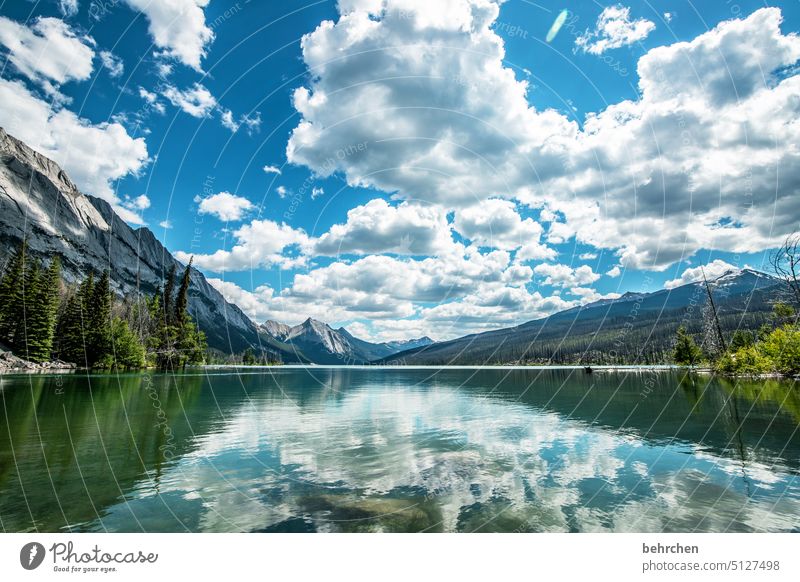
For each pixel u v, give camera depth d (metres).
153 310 77.44
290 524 7.68
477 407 25.12
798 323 40.59
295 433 16.56
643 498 9.05
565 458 12.45
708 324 60.94
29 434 15.41
